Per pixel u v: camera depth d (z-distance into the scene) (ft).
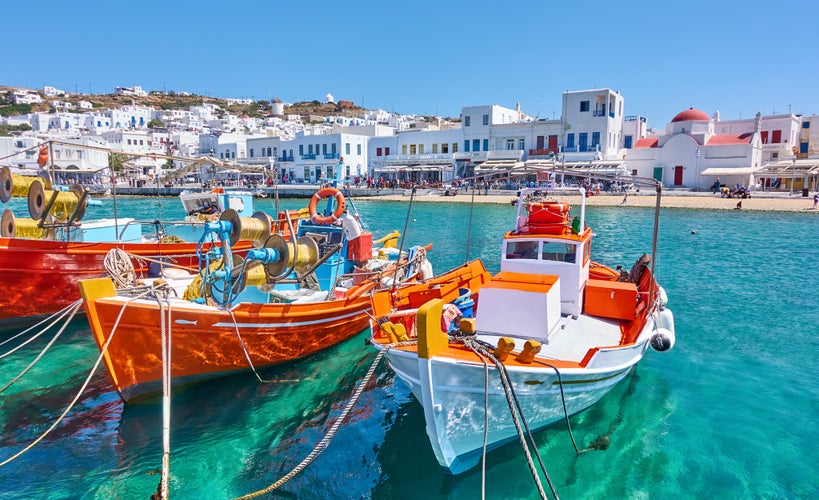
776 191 174.60
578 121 189.88
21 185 43.98
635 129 221.46
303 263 32.48
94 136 316.40
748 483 22.52
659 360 35.86
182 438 26.45
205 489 22.68
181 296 37.68
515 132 201.46
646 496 21.77
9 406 29.32
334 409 29.63
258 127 469.57
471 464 23.86
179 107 650.84
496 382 21.70
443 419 21.26
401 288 32.78
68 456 24.76
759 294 53.01
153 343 28.50
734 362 35.32
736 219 118.42
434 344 20.49
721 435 26.25
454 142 215.72
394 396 31.37
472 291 36.86
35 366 34.65
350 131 261.85
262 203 172.96
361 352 38.06
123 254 36.22
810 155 188.96
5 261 39.32
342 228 42.78
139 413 28.81
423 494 22.39
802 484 22.41
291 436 26.86
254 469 24.11
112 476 23.38
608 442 25.66
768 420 27.66
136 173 223.30
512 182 198.90
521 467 23.94
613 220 118.52
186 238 54.39
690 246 83.76
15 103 549.54
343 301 36.68
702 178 179.52
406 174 221.66
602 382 25.93
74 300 43.47
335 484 23.08
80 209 44.14
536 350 22.04
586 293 32.12
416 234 100.78
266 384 32.58
